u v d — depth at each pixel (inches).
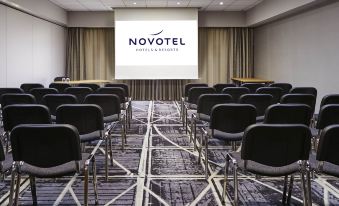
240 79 450.9
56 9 432.5
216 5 445.1
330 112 153.8
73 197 143.5
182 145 230.7
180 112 368.2
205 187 155.4
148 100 489.7
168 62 465.7
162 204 136.8
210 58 495.2
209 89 251.6
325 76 303.1
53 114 197.5
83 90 241.9
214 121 155.7
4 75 313.4
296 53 362.9
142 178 166.9
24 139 105.2
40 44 398.6
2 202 137.3
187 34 463.2
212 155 205.9
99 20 484.1
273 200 141.3
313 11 323.3
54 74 446.9
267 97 192.2
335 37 284.7
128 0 408.8
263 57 469.7
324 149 102.3
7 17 317.7
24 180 159.3
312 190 152.0
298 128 103.8
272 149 107.6
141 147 225.6
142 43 462.9
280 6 361.4
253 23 457.1
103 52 493.0
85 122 154.9
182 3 430.6
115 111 205.3
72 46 491.8
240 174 170.7
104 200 140.3
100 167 183.0
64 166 112.7
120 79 470.3
